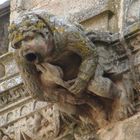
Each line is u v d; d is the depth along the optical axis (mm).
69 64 8570
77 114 8773
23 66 8469
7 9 10648
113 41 8766
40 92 8633
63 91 8617
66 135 8922
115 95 8617
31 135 9148
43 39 8352
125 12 9078
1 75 9711
